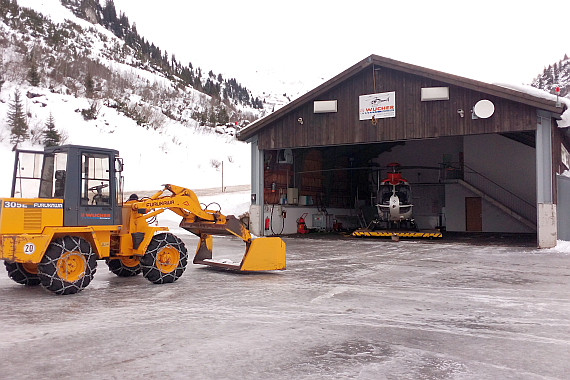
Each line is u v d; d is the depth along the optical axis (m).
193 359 4.32
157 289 8.01
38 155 7.86
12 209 6.95
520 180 25.48
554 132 16.92
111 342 4.84
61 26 100.81
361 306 6.69
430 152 28.38
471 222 26.56
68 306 6.58
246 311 6.32
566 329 5.51
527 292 7.88
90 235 7.81
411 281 8.99
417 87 17.67
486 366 4.20
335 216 27.11
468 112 16.86
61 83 64.56
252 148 21.05
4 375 3.87
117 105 64.81
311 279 9.21
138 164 49.31
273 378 3.85
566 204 17.45
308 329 5.41
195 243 17.17
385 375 3.94
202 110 86.75
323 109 19.12
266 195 21.69
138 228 8.72
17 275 8.23
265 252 9.89
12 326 5.45
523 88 17.39
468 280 9.13
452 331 5.38
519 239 20.25
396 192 21.80
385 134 18.20
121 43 119.88
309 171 24.67
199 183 47.66
